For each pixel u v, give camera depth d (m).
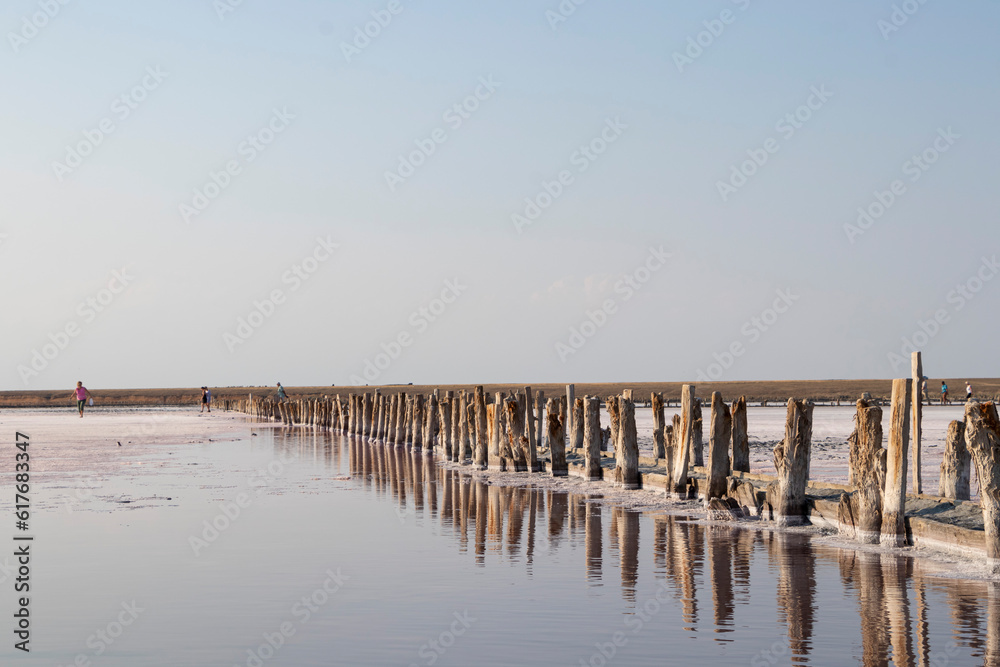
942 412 62.16
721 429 18.62
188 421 75.12
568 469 26.23
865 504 14.55
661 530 16.44
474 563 13.49
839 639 9.30
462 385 162.00
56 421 72.62
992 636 9.32
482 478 26.41
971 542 12.71
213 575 12.71
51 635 9.80
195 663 8.85
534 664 8.66
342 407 55.31
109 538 15.69
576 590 11.66
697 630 9.72
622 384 154.50
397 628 9.94
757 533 15.92
